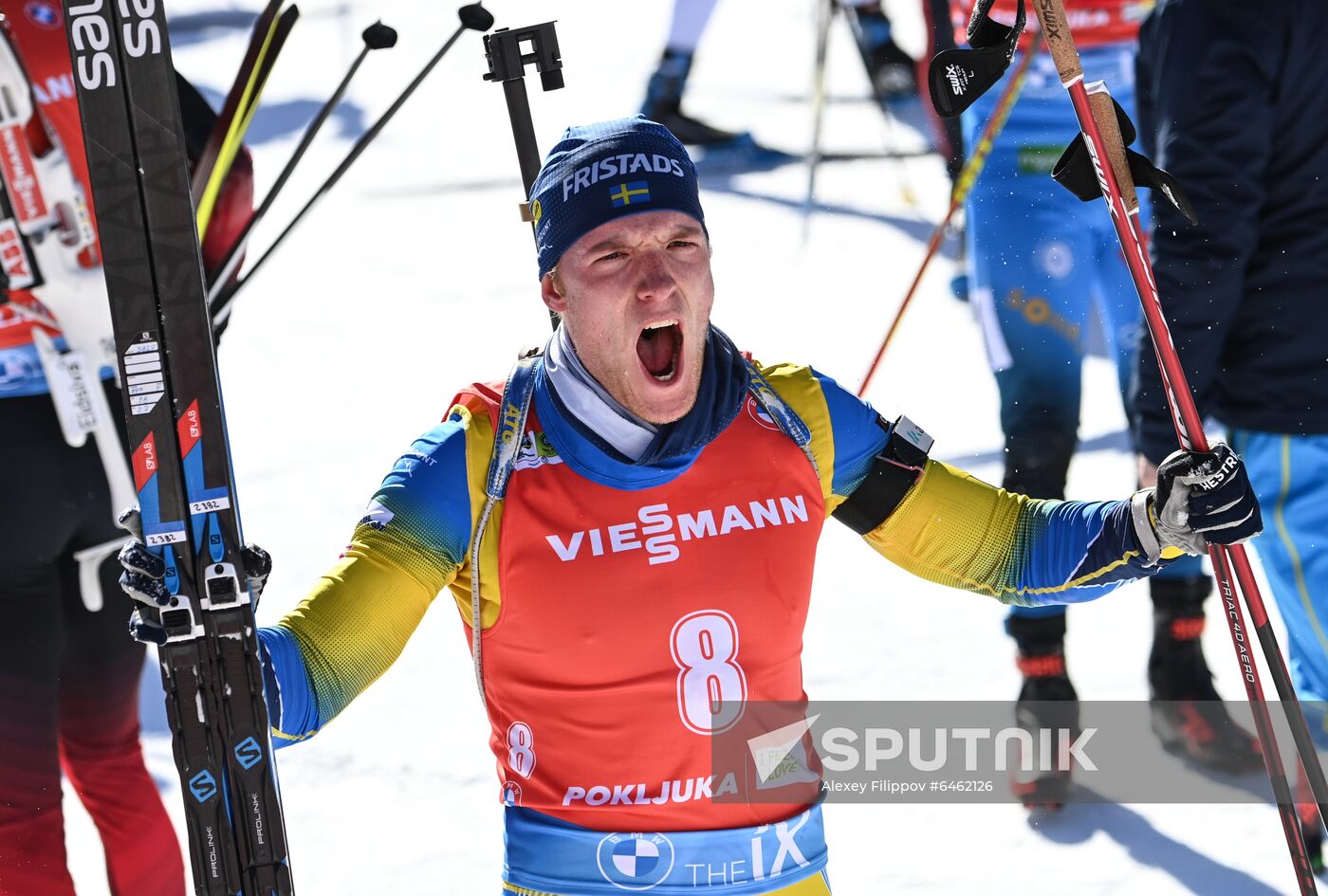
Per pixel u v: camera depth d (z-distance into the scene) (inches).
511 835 304.2
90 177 270.8
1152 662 557.9
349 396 1011.9
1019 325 582.6
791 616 304.5
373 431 947.3
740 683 298.7
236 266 475.2
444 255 1318.9
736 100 1695.4
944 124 1244.5
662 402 291.9
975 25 327.6
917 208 1338.6
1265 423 457.7
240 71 459.5
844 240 1261.1
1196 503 308.0
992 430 868.6
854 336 1043.3
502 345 1093.1
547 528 294.4
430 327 1142.3
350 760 591.2
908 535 330.0
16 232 422.0
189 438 273.0
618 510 295.7
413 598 293.9
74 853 531.2
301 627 284.7
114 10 268.5
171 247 272.2
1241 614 343.9
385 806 556.7
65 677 439.2
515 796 304.0
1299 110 443.5
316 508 831.7
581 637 293.4
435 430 303.0
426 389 1016.2
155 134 271.9
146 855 449.1
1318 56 440.1
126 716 446.3
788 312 1096.2
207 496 273.3
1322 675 477.7
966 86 326.6
